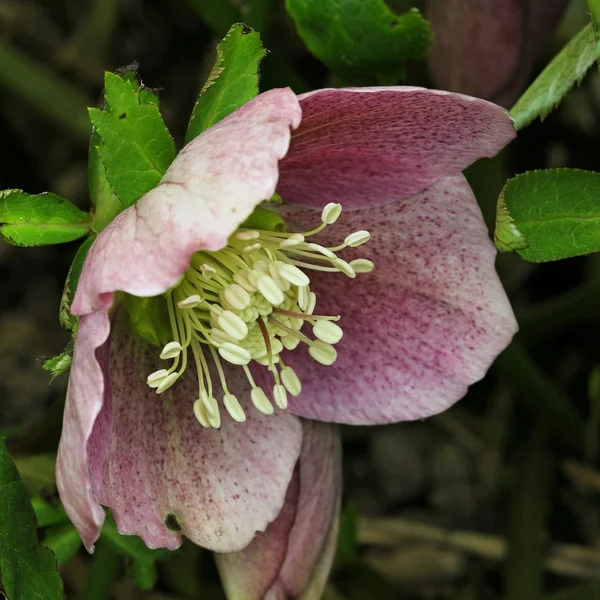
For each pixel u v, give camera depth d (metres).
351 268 0.28
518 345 0.34
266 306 0.28
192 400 0.29
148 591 0.36
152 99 0.27
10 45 0.37
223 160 0.26
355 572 0.34
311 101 0.26
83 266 0.27
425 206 0.28
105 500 0.27
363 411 0.29
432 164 0.28
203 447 0.28
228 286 0.28
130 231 0.26
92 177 0.28
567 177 0.28
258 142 0.26
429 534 0.36
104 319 0.26
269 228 0.28
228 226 0.26
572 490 0.37
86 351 0.26
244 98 0.27
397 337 0.29
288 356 0.29
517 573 0.35
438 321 0.29
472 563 0.37
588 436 0.35
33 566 0.28
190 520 0.28
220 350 0.28
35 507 0.30
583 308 0.36
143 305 0.28
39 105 0.37
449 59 0.31
